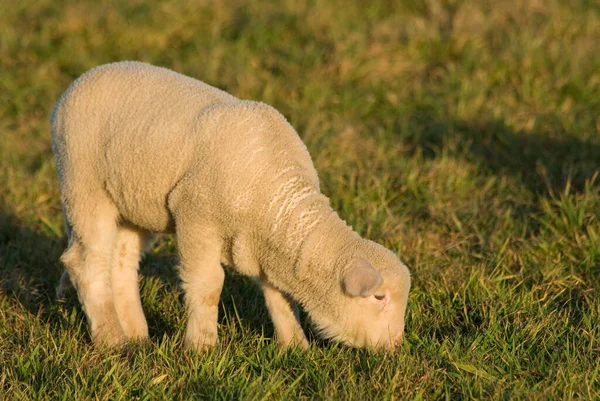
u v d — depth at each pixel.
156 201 11.88
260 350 11.93
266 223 11.42
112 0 25.34
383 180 17.47
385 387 11.02
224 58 22.88
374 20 24.23
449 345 12.05
